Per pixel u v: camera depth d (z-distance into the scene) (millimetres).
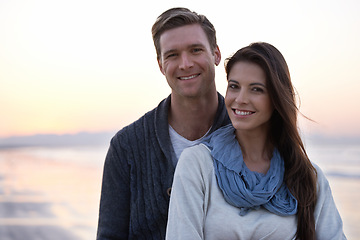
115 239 2506
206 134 2498
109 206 2527
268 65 2023
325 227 2127
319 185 2166
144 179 2459
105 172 2576
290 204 2061
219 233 1983
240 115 2074
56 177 25906
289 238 2041
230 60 2117
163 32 2424
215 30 2555
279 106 2066
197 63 2369
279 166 2123
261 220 2002
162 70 2561
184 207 1997
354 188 18969
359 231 11391
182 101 2461
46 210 14961
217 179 2055
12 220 13227
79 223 12625
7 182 23719
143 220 2434
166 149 2434
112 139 2604
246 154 2160
